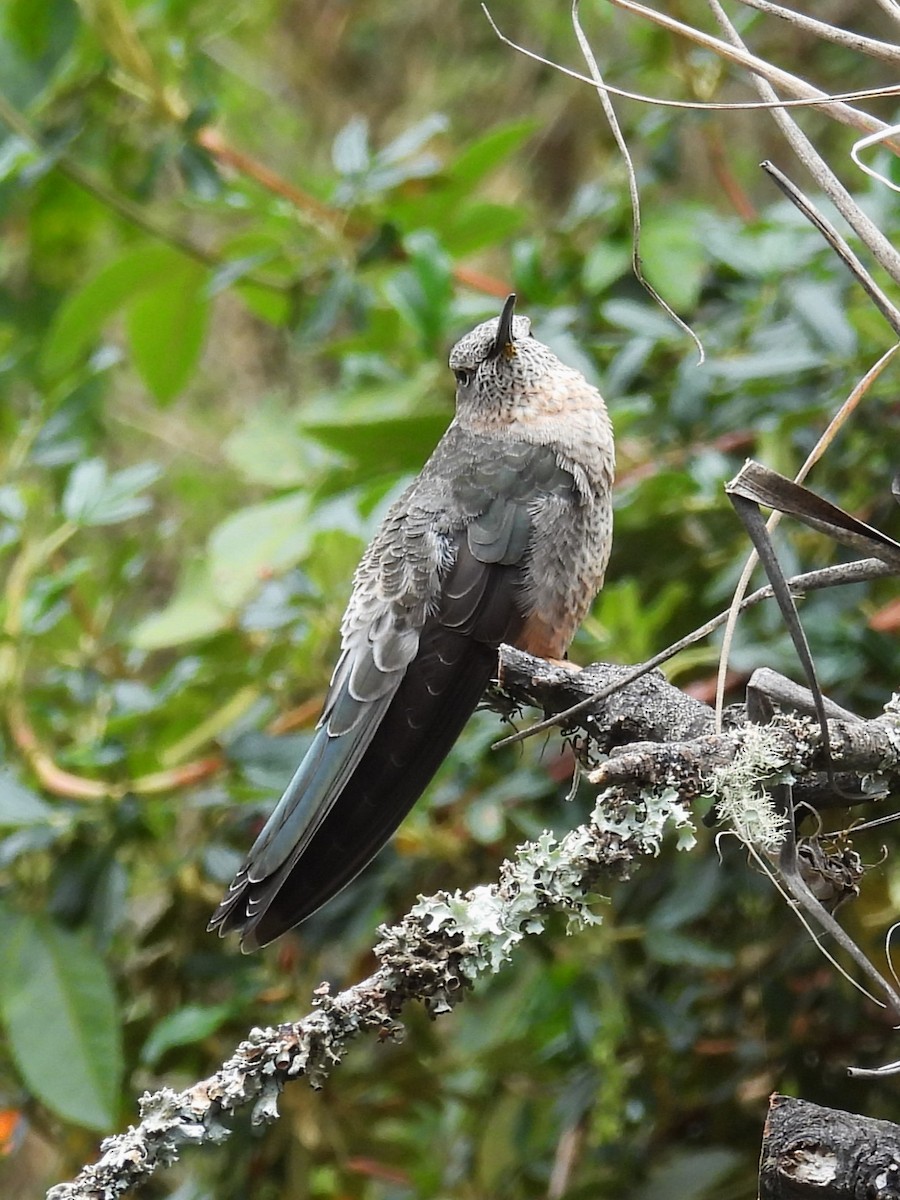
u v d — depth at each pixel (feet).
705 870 21.99
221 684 24.64
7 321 36.06
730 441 24.32
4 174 27.73
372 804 20.06
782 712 13.28
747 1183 22.44
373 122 41.22
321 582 24.47
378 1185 27.09
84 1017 22.20
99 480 24.64
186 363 30.27
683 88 27.43
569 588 22.61
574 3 14.79
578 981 22.90
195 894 24.54
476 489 22.62
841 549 23.04
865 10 33.27
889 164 23.43
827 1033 22.66
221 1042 24.30
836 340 21.98
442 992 12.00
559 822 23.17
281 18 41.47
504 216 27.84
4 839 24.57
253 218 33.06
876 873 21.45
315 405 28.37
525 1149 24.75
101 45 27.81
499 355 23.29
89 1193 11.25
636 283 27.12
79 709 25.80
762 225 24.47
